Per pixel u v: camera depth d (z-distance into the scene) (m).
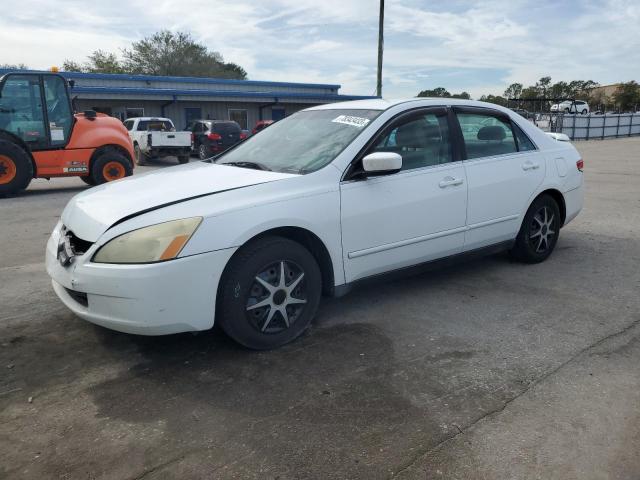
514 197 4.70
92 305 3.02
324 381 2.99
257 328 3.28
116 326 2.99
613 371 3.09
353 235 3.63
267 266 3.24
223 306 3.15
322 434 2.51
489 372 3.08
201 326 3.07
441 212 4.12
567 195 5.28
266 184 3.35
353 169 3.65
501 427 2.56
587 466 2.29
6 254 5.75
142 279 2.87
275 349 3.38
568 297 4.29
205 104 29.50
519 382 2.97
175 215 3.01
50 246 3.54
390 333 3.63
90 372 3.10
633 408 2.71
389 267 3.91
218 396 2.84
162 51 53.69
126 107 27.19
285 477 2.23
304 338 3.55
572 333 3.61
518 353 3.32
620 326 3.72
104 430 2.55
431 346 3.43
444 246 4.22
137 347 3.40
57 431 2.54
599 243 6.03
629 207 8.33
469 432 2.52
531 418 2.63
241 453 2.38
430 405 2.74
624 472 2.25
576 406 2.73
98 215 3.20
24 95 10.34
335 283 3.62
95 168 11.27
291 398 2.82
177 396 2.84
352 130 3.89
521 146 4.91
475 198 4.36
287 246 3.30
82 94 24.94
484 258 5.43
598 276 4.82
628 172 13.54
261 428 2.56
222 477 2.23
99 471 2.27
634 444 2.43
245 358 3.26
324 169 3.56
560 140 5.71
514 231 4.82
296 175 3.50
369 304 4.17
